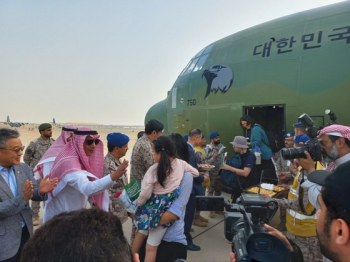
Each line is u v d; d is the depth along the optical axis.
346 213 0.78
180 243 2.45
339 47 4.63
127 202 2.73
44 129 5.11
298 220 2.52
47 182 2.26
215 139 5.31
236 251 1.48
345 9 4.80
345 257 0.81
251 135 5.10
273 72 5.25
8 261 2.20
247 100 5.59
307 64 4.89
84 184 2.29
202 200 2.08
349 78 4.47
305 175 2.40
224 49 6.41
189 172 2.50
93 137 2.66
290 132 5.00
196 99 6.86
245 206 1.61
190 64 7.80
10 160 2.29
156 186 2.37
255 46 5.69
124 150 3.28
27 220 2.39
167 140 2.33
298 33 5.15
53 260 0.65
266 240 1.33
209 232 4.36
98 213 0.80
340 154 2.12
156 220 2.29
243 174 4.07
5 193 2.24
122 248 0.73
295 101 4.97
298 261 1.48
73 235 0.69
